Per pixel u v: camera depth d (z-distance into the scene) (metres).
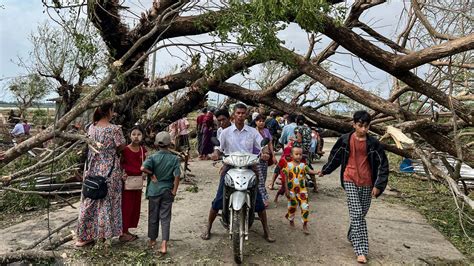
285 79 9.00
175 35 8.59
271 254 4.41
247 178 4.30
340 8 4.97
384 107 6.85
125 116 9.14
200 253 4.39
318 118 9.25
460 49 5.77
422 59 6.22
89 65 6.38
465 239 5.32
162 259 4.19
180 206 6.45
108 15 7.82
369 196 4.47
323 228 5.45
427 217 6.44
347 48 6.88
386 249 4.73
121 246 4.58
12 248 4.53
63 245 4.55
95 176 4.27
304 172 5.30
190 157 12.62
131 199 4.69
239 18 5.03
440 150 6.77
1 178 4.52
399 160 13.48
